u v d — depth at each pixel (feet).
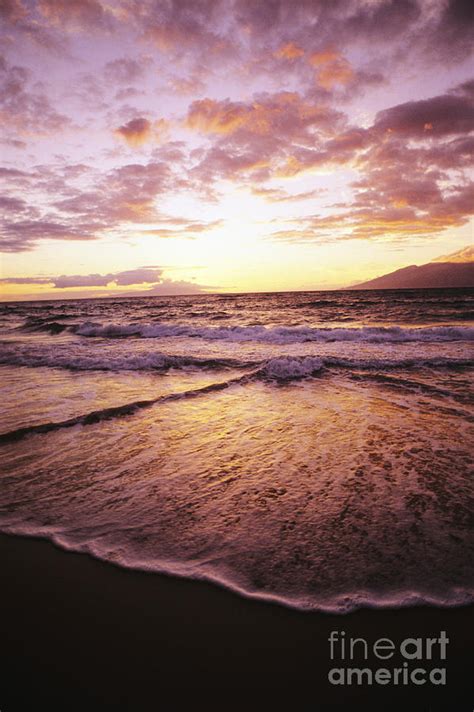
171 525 8.89
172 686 5.28
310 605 6.51
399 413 17.13
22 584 7.12
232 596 6.72
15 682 5.31
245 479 11.15
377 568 7.29
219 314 98.48
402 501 9.71
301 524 8.80
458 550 7.72
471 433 14.47
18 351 37.65
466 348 35.68
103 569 7.47
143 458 12.76
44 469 12.00
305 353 34.27
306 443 13.85
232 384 23.27
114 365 29.63
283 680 5.36
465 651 5.72
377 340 42.80
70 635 6.02
